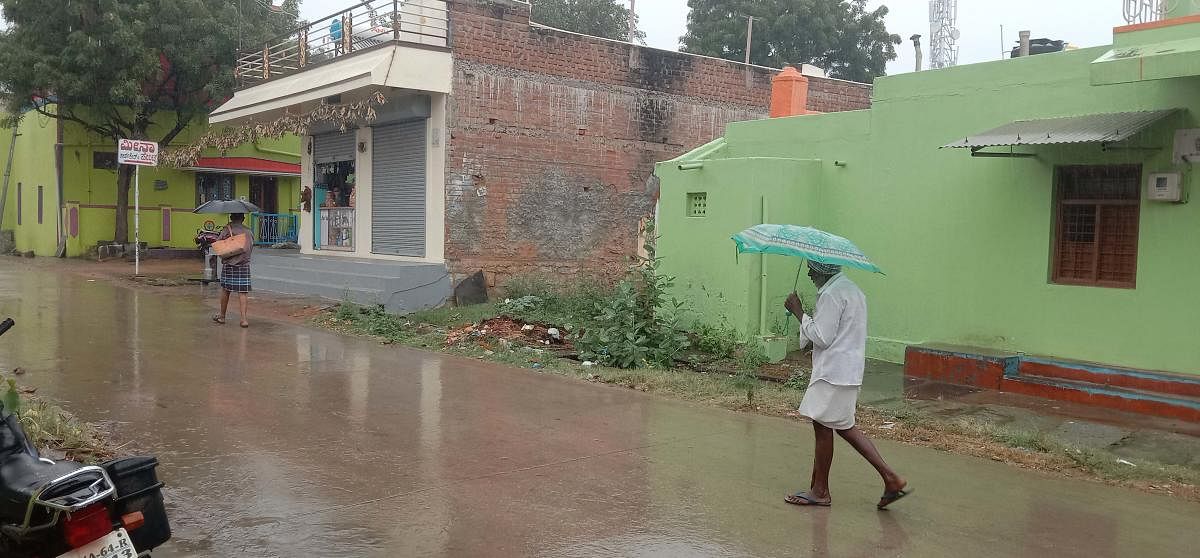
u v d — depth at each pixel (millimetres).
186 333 11336
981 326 10562
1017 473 6320
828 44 35844
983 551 4746
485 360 10234
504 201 16078
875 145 11578
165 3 23062
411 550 4492
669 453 6523
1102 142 8906
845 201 11922
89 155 25891
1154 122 8844
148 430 6531
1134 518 5359
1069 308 9766
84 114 25562
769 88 19750
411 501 5234
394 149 16703
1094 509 5520
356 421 7086
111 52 22953
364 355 10258
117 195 26078
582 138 16984
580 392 8625
